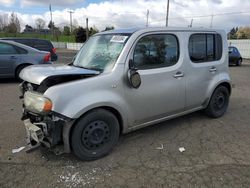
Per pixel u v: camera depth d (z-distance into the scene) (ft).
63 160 12.51
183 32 15.43
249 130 16.58
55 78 11.79
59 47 215.31
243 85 34.04
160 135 15.57
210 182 10.84
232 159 12.74
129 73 12.75
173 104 15.23
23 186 10.53
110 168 11.90
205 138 15.25
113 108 12.75
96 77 12.17
